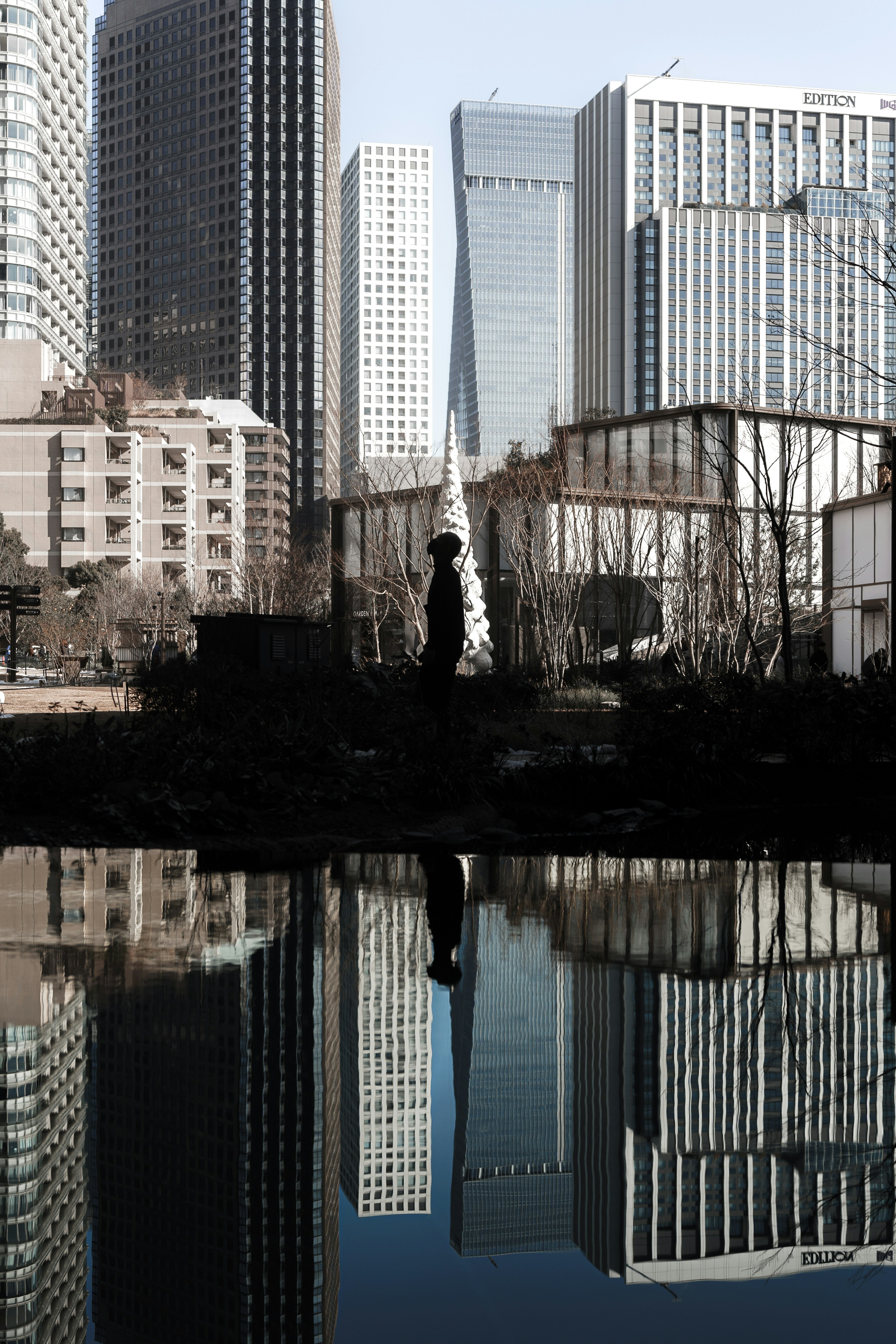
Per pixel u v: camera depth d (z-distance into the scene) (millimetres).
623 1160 2488
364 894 6051
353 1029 3518
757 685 14695
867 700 13758
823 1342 1726
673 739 12094
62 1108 2787
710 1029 3576
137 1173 2395
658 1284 1921
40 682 43344
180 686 15406
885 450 26547
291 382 174875
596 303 167500
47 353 106188
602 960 4582
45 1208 2219
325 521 174750
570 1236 2119
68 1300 1816
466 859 7570
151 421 115062
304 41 174875
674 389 155125
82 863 6910
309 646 22969
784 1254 2047
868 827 10039
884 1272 1984
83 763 8883
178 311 181500
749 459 32719
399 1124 2715
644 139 170125
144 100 185000
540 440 39219
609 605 30625
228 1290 1853
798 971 4387
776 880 6793
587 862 7559
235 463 115312
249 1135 2623
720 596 24453
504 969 4402
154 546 104625
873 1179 2400
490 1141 2611
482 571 36969
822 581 35594
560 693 23828
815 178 175875
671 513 29656
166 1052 3256
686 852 8195
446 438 33312
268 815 8742
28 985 4020
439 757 10148
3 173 103375
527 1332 1747
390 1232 2133
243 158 174250
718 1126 2717
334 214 189875
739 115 172875
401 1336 1731
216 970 4273
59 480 99188
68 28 118062
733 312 154750
